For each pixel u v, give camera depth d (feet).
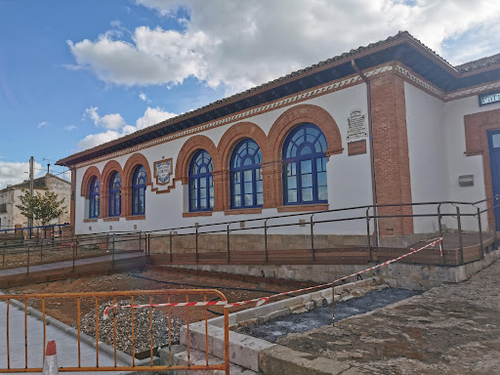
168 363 15.55
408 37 27.84
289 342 14.14
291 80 36.11
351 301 22.15
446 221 36.88
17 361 16.24
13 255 62.59
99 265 42.39
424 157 33.78
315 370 11.28
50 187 143.43
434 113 36.65
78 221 73.87
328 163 35.19
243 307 26.32
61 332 20.68
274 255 32.73
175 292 13.91
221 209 45.52
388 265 25.43
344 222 33.68
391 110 30.73
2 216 146.61
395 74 30.96
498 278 22.79
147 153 57.98
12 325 22.34
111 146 62.85
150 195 56.85
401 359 12.03
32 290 36.55
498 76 35.17
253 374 12.91
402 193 30.01
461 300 18.93
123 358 16.37
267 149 40.47
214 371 13.73
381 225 30.81
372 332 14.89
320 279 29.99
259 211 40.86
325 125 35.58
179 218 51.52
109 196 67.92
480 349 12.63
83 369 14.20
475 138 36.63
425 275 23.50
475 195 36.37
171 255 42.45
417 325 15.53
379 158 31.27
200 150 50.65
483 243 26.55
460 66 37.63
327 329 15.55
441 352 12.51
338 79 34.68
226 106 43.65
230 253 36.40
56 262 44.65
